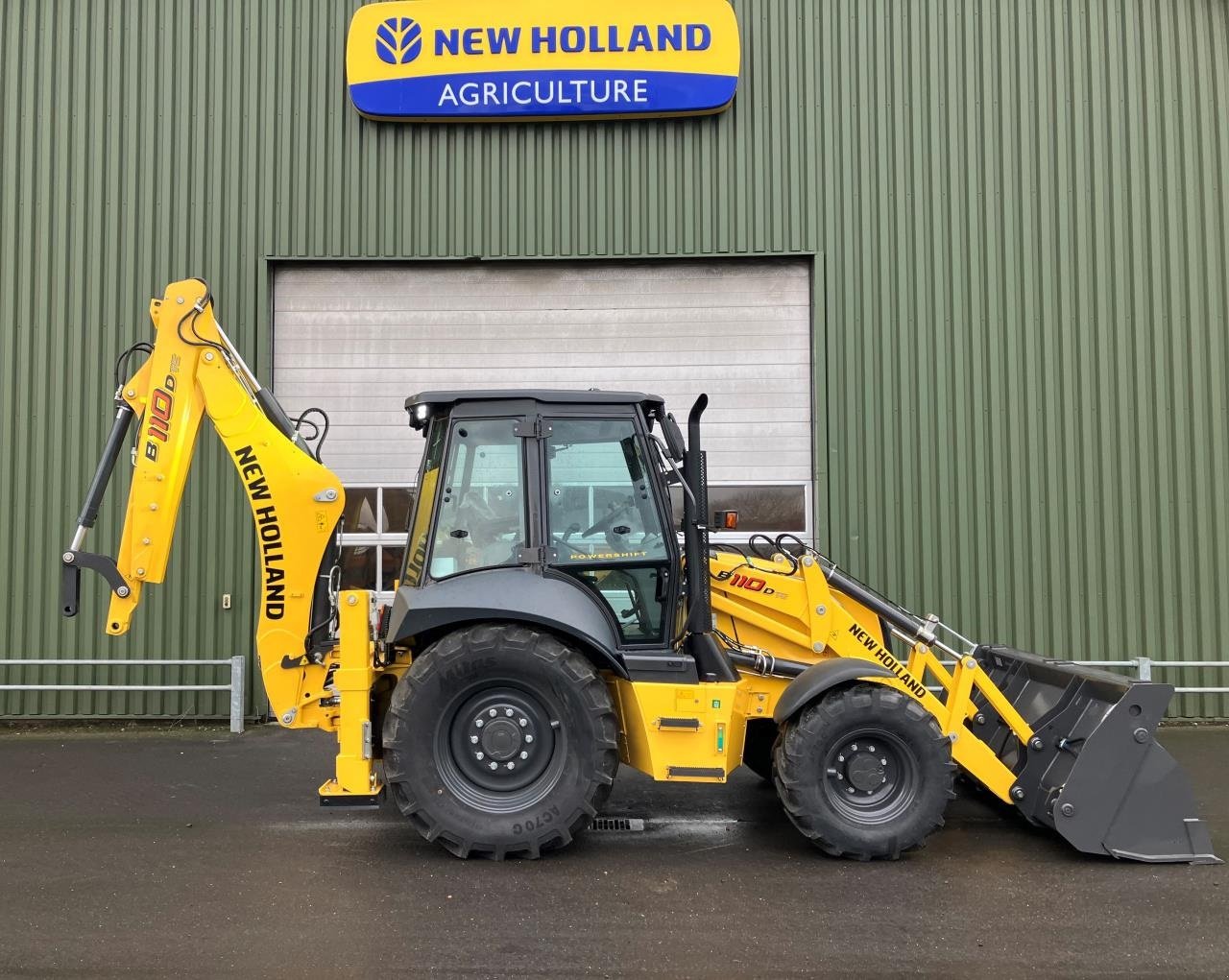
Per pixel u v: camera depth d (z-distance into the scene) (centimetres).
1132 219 782
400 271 799
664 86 771
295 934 353
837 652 490
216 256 782
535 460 451
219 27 788
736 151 785
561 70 771
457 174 789
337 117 788
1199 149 784
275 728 746
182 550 767
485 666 425
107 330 781
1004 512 772
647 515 457
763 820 505
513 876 415
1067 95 788
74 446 777
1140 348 778
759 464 794
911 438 776
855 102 787
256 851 451
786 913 375
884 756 436
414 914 373
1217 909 378
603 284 799
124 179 784
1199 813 517
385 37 774
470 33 771
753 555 572
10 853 450
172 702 765
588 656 451
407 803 426
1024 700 497
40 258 783
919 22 789
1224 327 779
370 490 794
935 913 375
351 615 441
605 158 789
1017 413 776
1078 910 378
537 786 432
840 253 783
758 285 798
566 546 451
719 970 324
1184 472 773
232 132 785
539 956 334
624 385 798
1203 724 755
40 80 788
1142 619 768
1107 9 788
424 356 798
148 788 574
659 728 436
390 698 472
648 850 453
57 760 645
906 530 772
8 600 769
